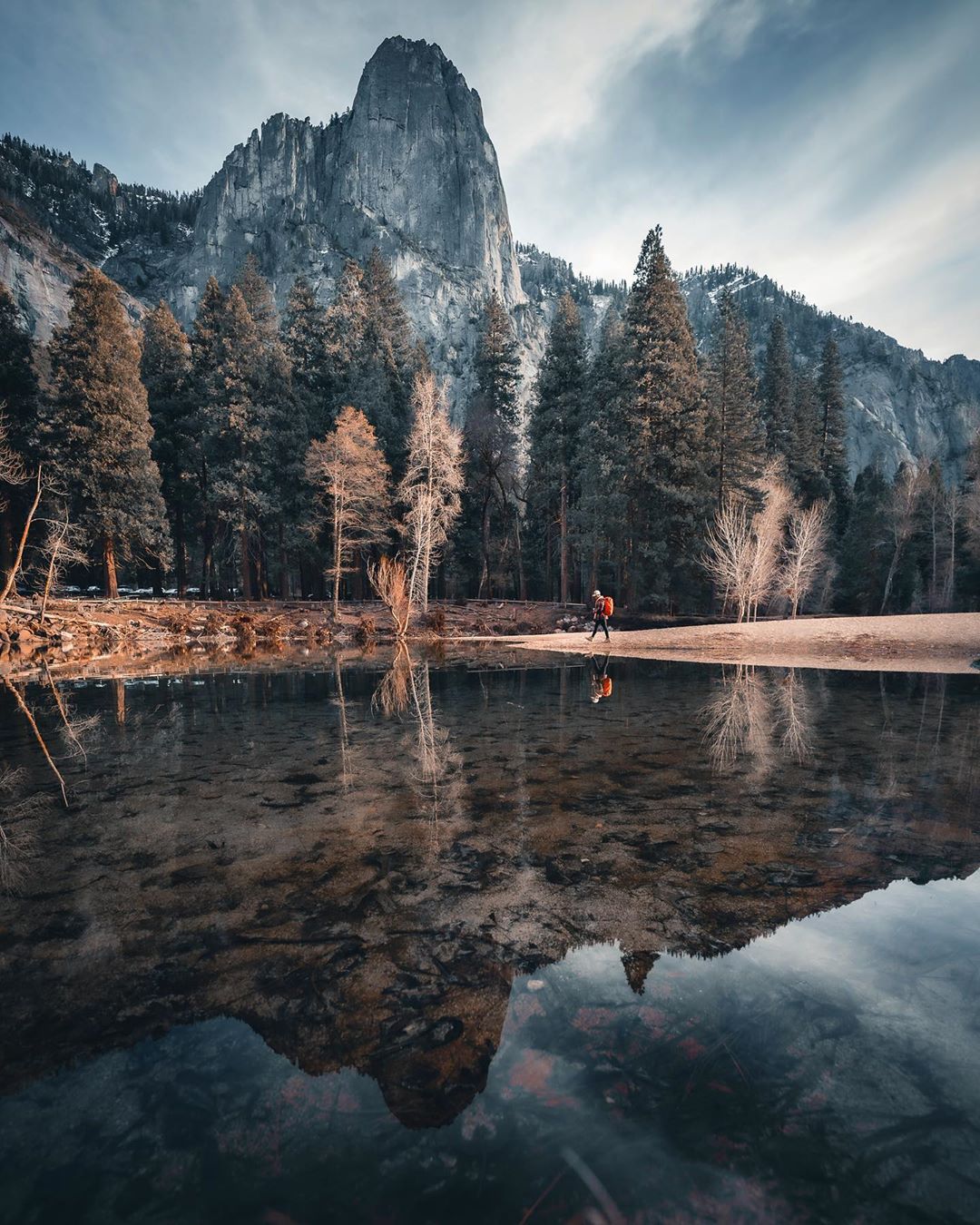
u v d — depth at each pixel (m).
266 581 44.09
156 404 33.97
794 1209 1.24
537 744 6.22
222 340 32.22
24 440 28.02
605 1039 1.82
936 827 3.73
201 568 52.59
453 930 2.54
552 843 3.52
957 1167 1.35
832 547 47.53
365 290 42.81
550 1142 1.44
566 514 37.16
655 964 2.25
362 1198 1.30
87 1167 1.41
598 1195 1.28
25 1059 1.79
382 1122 1.53
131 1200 1.32
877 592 48.56
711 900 2.78
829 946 2.35
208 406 32.19
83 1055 1.81
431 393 30.41
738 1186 1.30
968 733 6.67
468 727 7.18
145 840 3.65
